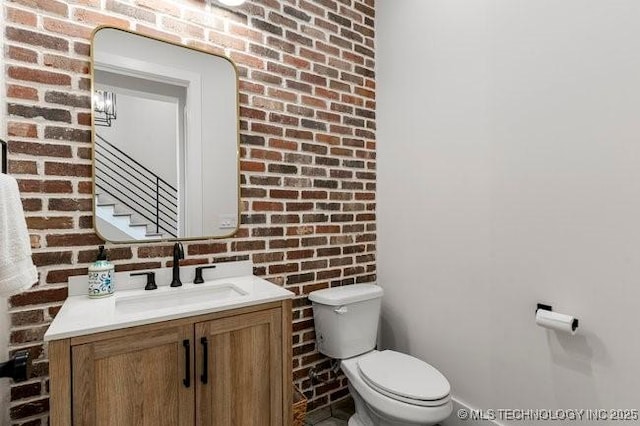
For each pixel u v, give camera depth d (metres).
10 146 1.27
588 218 1.36
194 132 1.70
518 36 1.60
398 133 2.25
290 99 1.99
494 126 1.70
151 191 1.59
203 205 1.72
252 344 1.36
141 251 1.56
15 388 1.28
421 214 2.10
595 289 1.34
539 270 1.52
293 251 2.01
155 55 1.59
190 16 1.67
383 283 2.37
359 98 2.31
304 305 2.04
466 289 1.84
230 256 1.79
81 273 1.42
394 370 1.68
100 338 1.06
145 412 1.14
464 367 1.86
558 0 1.46
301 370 2.02
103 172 1.47
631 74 1.24
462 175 1.86
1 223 0.85
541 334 1.52
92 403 1.05
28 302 1.31
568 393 1.43
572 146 1.41
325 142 2.14
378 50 2.38
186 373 1.21
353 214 2.29
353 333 1.92
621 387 1.27
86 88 1.42
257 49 1.87
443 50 1.96
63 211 1.38
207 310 1.25
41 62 1.33
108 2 1.47
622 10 1.26
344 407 2.15
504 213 1.66
